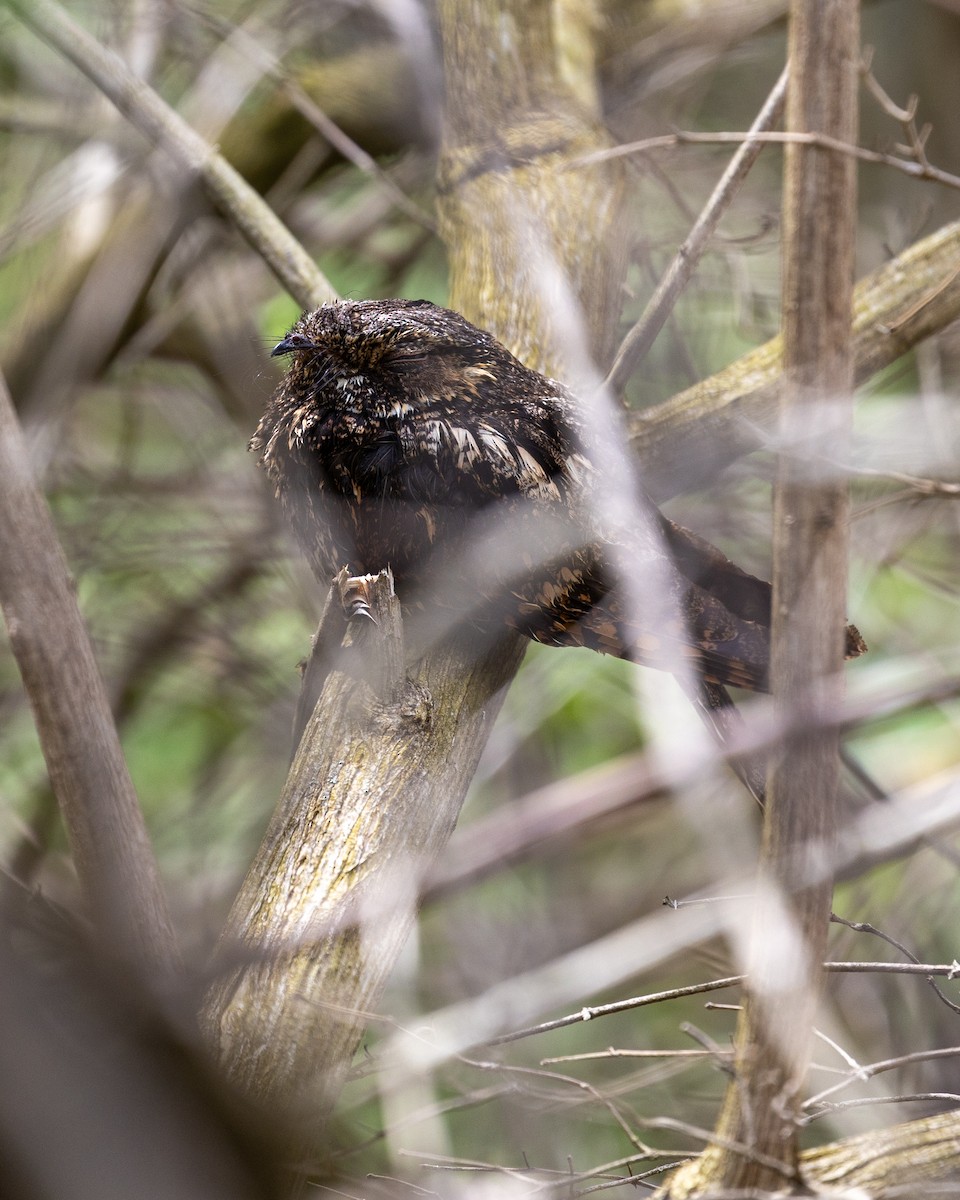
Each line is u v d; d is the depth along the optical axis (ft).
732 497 30.91
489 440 21.06
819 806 14.26
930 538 33.04
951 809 19.74
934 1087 24.97
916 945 27.20
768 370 23.31
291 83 29.17
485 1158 24.32
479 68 26.35
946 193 35.27
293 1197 14.11
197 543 33.81
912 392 30.45
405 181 33.50
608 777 26.17
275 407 23.53
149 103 25.20
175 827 32.45
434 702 20.03
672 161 32.17
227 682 34.58
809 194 14.73
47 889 26.86
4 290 37.58
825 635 14.40
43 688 15.35
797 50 14.80
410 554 21.31
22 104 33.94
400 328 21.88
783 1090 14.57
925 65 35.91
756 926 14.38
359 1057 21.26
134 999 8.32
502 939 28.45
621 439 21.67
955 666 30.12
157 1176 8.07
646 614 20.25
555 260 24.25
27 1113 7.75
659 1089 25.11
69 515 34.22
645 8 28.84
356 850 17.31
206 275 32.63
